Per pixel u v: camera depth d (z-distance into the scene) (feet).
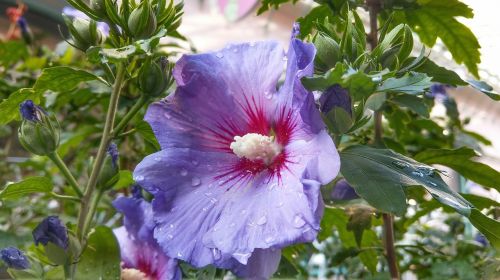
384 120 2.01
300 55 0.74
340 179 0.96
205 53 0.88
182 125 0.87
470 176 1.27
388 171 0.81
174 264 0.87
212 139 0.87
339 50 0.85
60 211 2.35
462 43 1.40
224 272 0.88
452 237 2.09
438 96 1.96
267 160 0.81
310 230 0.66
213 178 0.82
